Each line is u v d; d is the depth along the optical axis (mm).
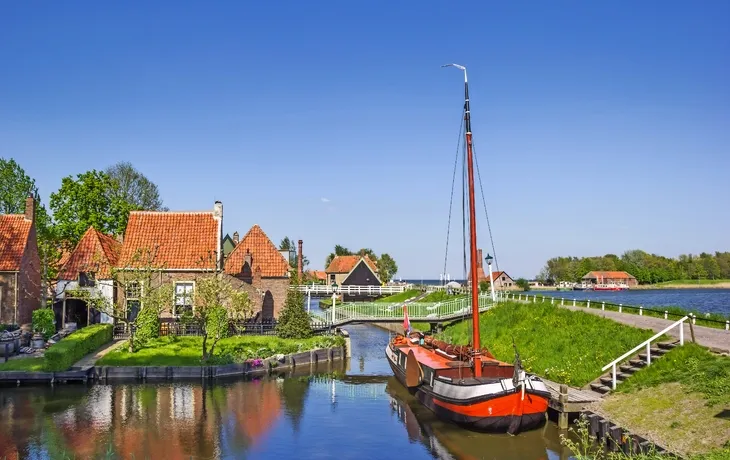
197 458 18375
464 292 53094
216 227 44031
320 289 65812
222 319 36281
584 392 22688
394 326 59344
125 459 18141
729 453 13688
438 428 22031
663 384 20016
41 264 43000
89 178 53219
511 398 20312
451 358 27047
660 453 15078
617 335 26906
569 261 162500
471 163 25266
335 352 38781
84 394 27047
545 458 18312
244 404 25672
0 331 33438
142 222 44156
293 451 19266
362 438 20812
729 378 18219
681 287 143500
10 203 47844
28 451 18734
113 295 39750
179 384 29641
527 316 36344
